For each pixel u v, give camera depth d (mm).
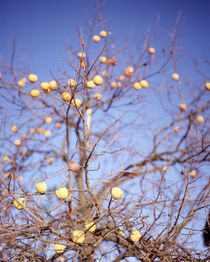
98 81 2703
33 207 2197
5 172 3887
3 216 2309
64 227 2367
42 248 2494
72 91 2340
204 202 2383
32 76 3248
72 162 2627
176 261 2537
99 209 2365
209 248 2510
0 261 2436
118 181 2559
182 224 2357
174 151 4617
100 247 2439
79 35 2342
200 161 3422
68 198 2346
